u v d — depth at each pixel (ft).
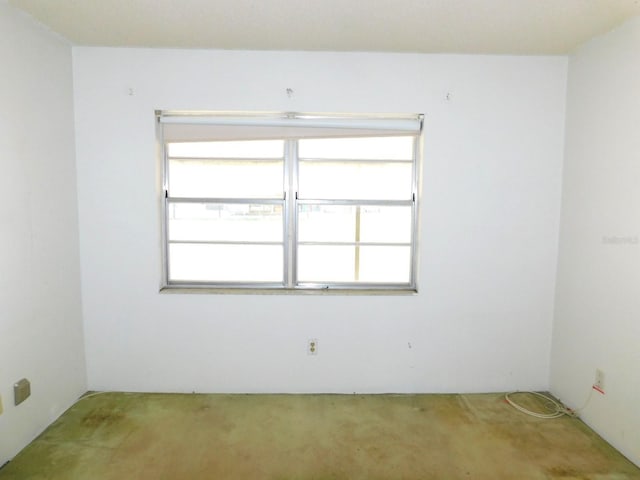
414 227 8.99
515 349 8.89
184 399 8.55
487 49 8.03
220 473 6.23
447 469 6.38
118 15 6.71
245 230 9.04
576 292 7.97
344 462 6.53
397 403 8.50
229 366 8.83
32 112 6.91
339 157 8.93
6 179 6.33
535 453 6.80
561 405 8.38
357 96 8.33
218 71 8.22
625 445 6.69
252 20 6.85
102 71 8.15
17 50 6.53
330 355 8.86
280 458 6.61
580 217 7.86
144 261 8.56
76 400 8.32
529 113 8.42
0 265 6.23
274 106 8.30
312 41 7.73
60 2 6.26
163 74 8.20
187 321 8.71
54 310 7.57
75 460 6.47
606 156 7.12
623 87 6.73
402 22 6.87
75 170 8.25
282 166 8.88
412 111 8.38
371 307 8.78
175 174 8.87
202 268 9.14
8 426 6.41
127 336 8.69
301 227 9.05
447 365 8.91
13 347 6.51
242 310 8.73
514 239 8.66
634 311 6.50
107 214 8.43
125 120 8.27
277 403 8.45
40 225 7.16
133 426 7.48
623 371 6.73
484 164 8.51
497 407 8.33
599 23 6.79
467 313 8.81
